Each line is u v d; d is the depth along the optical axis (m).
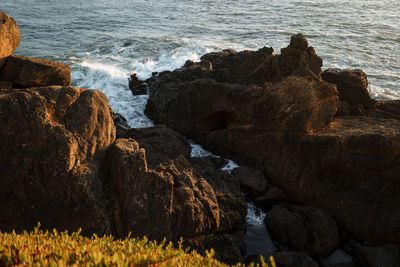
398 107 17.53
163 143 13.17
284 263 10.16
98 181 9.15
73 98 9.45
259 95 15.10
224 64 19.61
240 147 15.93
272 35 39.78
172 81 20.41
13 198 8.29
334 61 30.67
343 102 17.58
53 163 8.56
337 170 13.18
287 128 14.40
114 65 27.61
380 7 61.16
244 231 12.28
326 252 11.64
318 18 50.09
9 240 4.12
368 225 12.30
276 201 13.77
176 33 39.88
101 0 61.16
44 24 42.28
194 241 9.80
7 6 51.97
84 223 8.59
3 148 8.37
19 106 8.64
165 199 9.39
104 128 9.67
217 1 63.97
